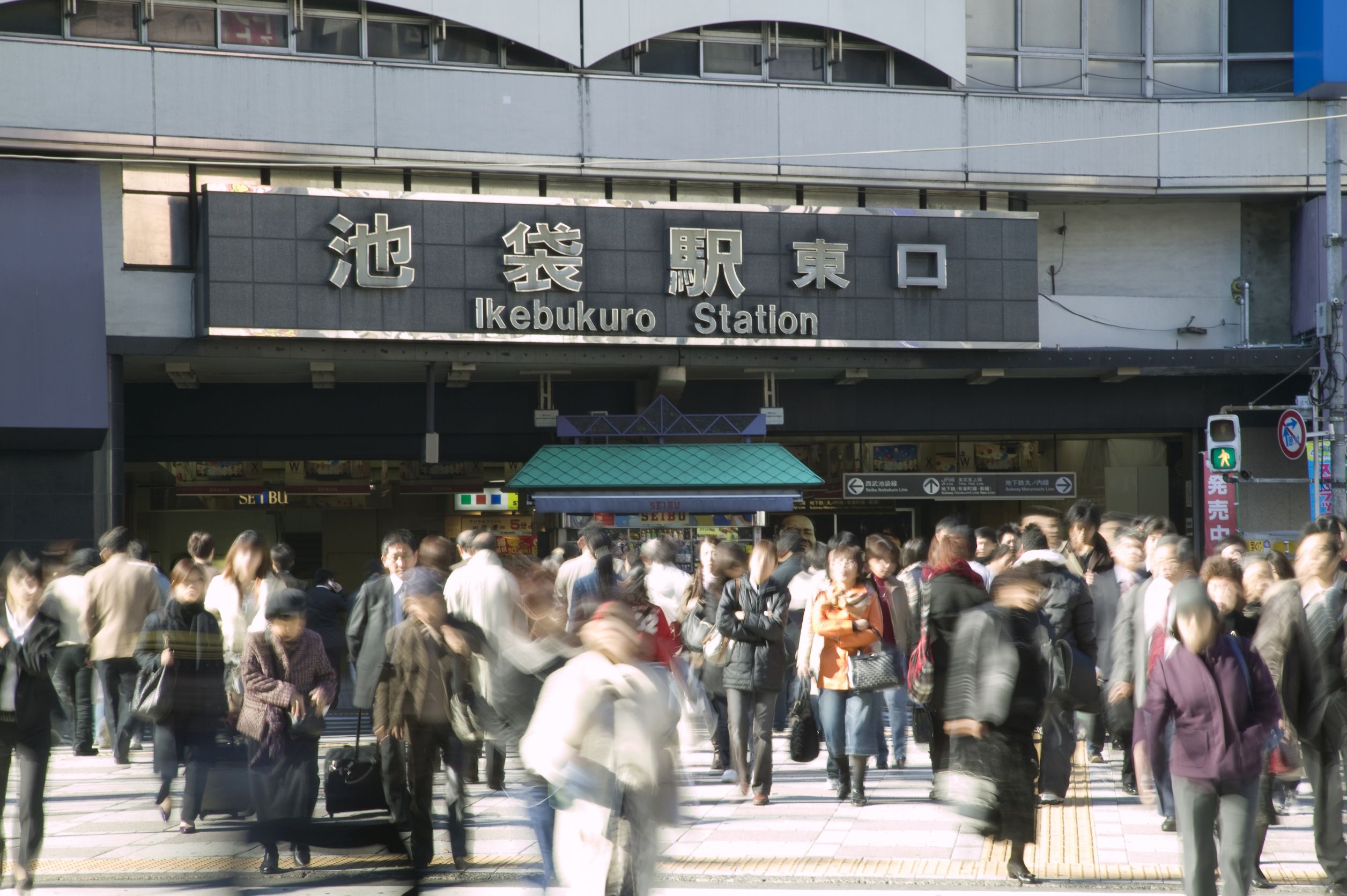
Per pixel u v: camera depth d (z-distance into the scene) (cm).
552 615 1397
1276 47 4209
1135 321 4275
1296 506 4319
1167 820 1606
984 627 1270
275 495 4356
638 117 3878
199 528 4622
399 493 4619
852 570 1766
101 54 3547
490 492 4412
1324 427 3703
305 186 3756
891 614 1819
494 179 3881
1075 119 4116
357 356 3738
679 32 3947
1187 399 4319
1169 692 1117
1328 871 1290
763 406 4231
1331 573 1329
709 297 3894
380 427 4197
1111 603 1967
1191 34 4228
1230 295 4322
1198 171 4153
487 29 3775
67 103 3522
